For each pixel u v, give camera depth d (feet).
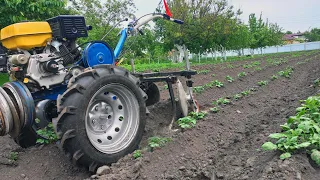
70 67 4.49
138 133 4.25
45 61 4.26
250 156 4.04
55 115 4.43
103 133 4.10
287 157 3.36
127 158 3.97
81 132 3.68
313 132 3.71
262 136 4.74
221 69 16.52
